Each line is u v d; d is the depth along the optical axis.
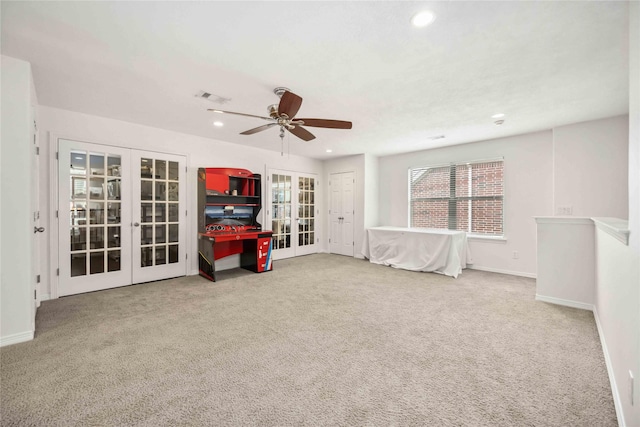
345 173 6.60
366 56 2.25
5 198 2.25
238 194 5.38
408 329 2.63
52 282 3.45
